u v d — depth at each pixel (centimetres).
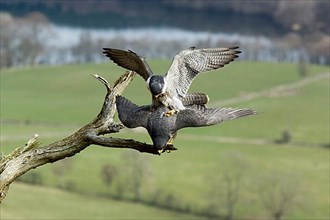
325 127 10969
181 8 19312
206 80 12481
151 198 8462
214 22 18825
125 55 1011
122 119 1002
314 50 15850
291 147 10256
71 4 19012
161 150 978
